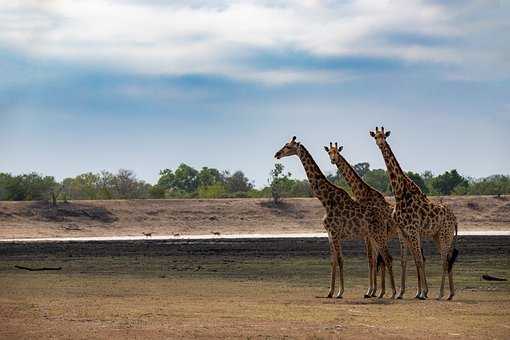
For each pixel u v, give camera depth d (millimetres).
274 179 117688
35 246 58000
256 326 20750
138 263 43625
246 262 43688
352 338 19172
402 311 23750
